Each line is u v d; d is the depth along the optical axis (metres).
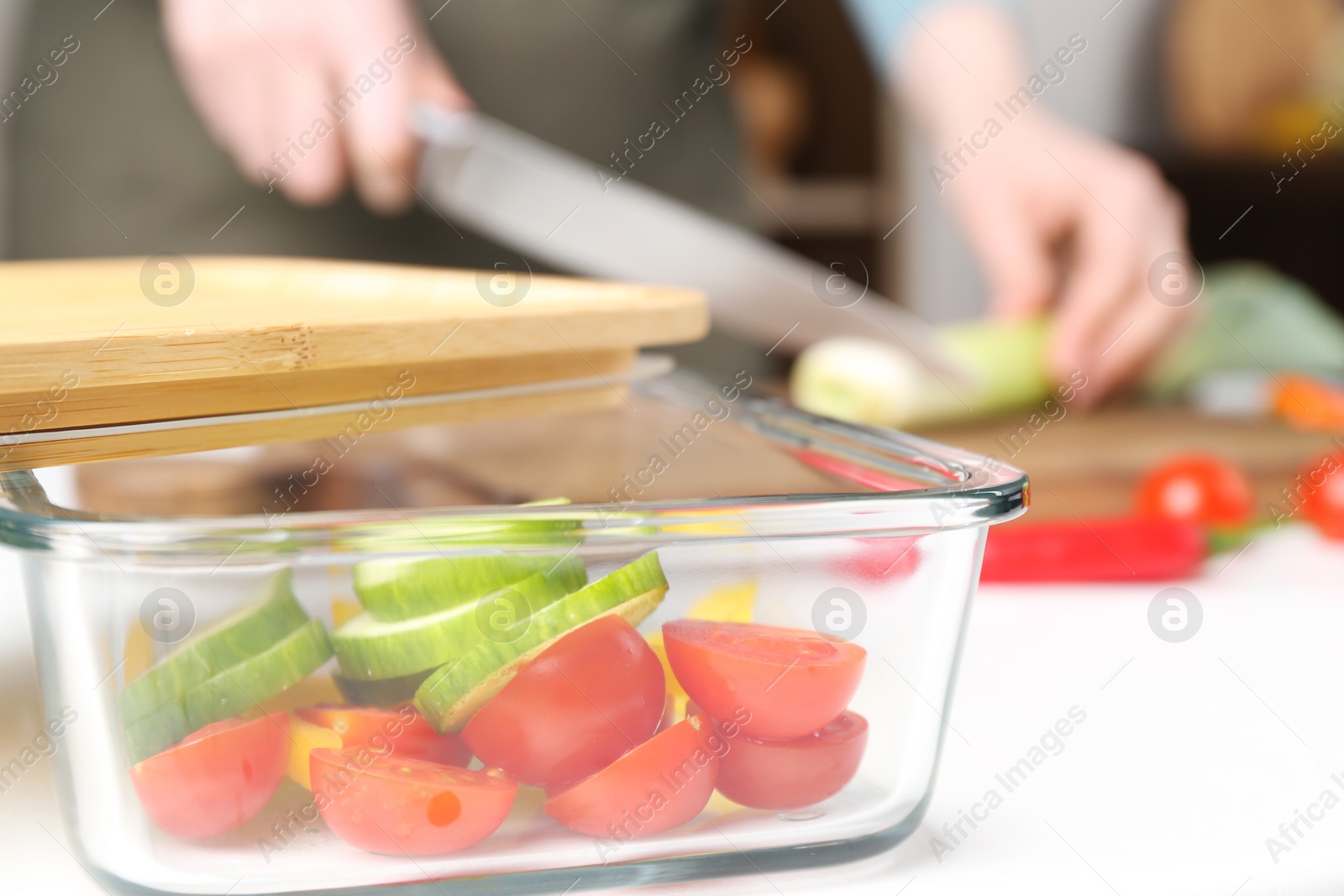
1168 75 1.70
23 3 1.10
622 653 0.31
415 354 0.42
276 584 0.30
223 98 0.94
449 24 1.09
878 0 1.22
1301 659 0.54
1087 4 1.67
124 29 1.05
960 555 0.33
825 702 0.33
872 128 1.67
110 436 0.38
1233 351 1.15
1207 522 0.70
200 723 0.30
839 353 1.00
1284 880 0.35
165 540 0.28
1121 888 0.34
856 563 0.32
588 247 0.74
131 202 1.09
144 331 0.38
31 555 0.29
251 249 1.09
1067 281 1.12
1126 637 0.57
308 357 0.39
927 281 1.67
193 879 0.31
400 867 0.32
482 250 1.11
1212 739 0.46
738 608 0.32
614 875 0.33
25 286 0.68
